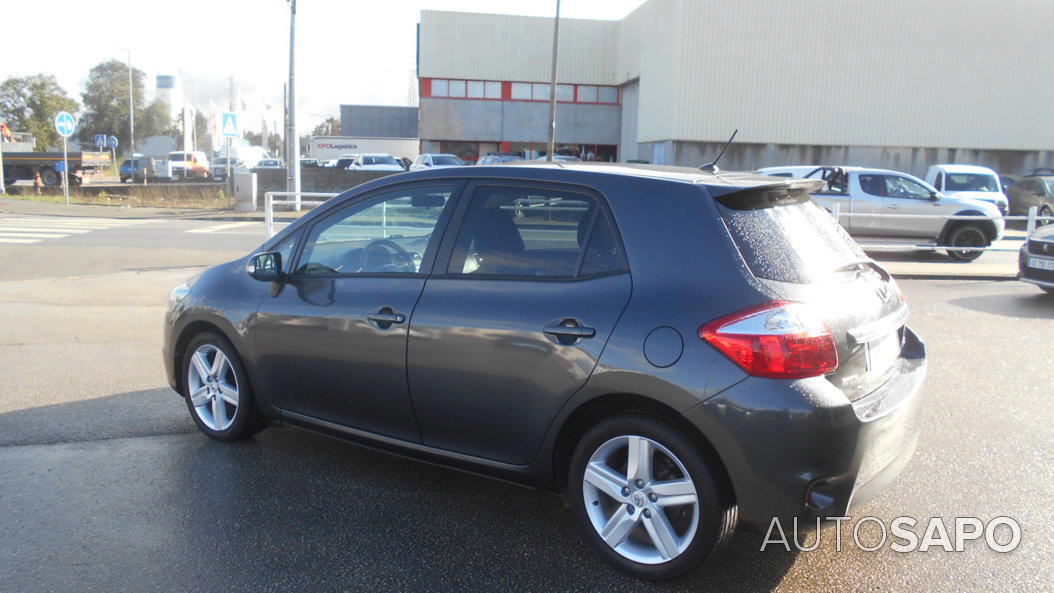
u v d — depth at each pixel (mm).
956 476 4363
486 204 3709
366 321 3875
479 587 3182
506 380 3449
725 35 32625
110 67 77125
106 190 33781
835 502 2941
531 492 4148
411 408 3795
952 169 21125
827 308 3041
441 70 43438
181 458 4504
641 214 3291
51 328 7836
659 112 35219
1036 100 34156
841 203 14578
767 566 3391
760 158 33594
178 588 3133
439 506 3953
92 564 3303
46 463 4383
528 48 43688
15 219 21172
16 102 64062
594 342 3195
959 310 9289
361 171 28844
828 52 33125
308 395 4219
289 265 4387
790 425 2842
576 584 3215
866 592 3186
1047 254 9750
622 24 42406
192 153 53000
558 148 44438
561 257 3438
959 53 33562
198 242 15977
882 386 3344
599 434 3268
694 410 2971
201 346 4723
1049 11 33500
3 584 3135
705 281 3066
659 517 3162
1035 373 6492
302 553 3438
